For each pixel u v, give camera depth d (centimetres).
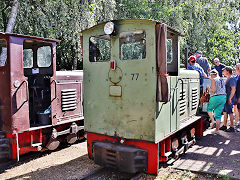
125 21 341
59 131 498
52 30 927
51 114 452
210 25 1773
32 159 449
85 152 488
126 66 344
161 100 319
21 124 399
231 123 612
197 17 1716
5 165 393
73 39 970
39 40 430
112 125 362
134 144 346
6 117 394
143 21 326
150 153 335
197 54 683
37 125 448
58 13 932
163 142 357
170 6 1522
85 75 394
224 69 611
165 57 314
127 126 346
